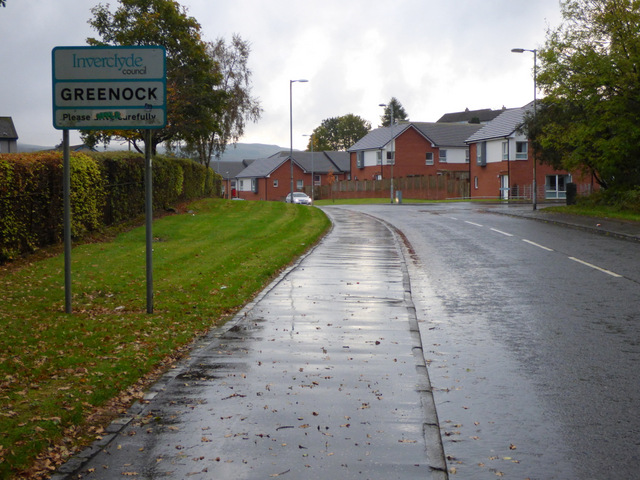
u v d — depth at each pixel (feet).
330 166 308.81
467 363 24.61
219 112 122.83
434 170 255.70
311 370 23.32
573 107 104.83
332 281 42.83
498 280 44.16
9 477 14.82
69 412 18.61
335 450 16.46
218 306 34.22
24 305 33.24
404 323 30.94
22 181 47.85
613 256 54.95
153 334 28.22
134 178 74.54
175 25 116.88
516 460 16.06
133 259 48.98
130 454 16.29
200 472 15.29
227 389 21.24
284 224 79.51
